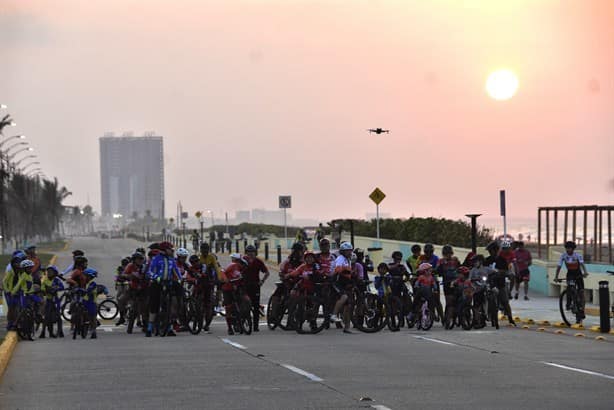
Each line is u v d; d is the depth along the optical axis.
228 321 38.47
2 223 138.75
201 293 39.12
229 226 175.12
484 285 39.47
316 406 19.48
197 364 27.28
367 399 20.23
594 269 58.66
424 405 19.48
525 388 21.83
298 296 38.78
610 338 34.81
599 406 19.23
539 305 51.25
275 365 26.81
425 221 105.56
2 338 35.59
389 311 38.59
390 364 26.81
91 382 23.67
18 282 38.19
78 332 38.53
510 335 36.09
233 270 38.75
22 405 20.20
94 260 118.19
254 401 20.23
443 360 27.75
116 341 36.12
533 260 60.31
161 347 32.97
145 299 39.72
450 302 39.31
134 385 22.97
